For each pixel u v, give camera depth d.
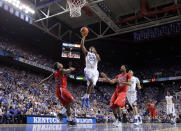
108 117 23.33
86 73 5.51
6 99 14.73
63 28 30.83
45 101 20.08
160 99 32.25
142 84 38.22
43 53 33.78
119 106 5.93
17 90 18.80
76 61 36.91
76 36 33.06
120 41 37.06
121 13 24.72
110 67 41.44
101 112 24.72
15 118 12.66
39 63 27.39
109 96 34.75
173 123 11.73
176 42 37.53
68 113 5.90
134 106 7.95
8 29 29.56
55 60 35.25
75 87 33.72
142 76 37.53
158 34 32.47
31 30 30.17
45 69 27.73
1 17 26.27
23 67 26.66
